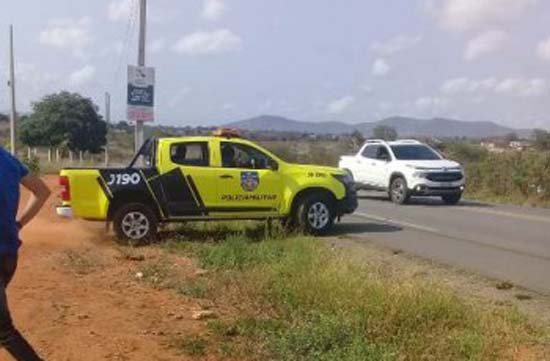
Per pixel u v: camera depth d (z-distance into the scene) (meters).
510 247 14.30
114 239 14.09
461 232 16.59
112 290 9.49
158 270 10.98
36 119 65.50
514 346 7.10
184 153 14.48
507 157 30.53
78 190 13.81
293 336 7.06
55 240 13.80
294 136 70.19
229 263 11.33
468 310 8.08
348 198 15.80
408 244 14.55
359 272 9.63
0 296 4.93
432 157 25.03
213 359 6.70
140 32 21.00
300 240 13.25
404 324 7.48
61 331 7.45
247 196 14.84
